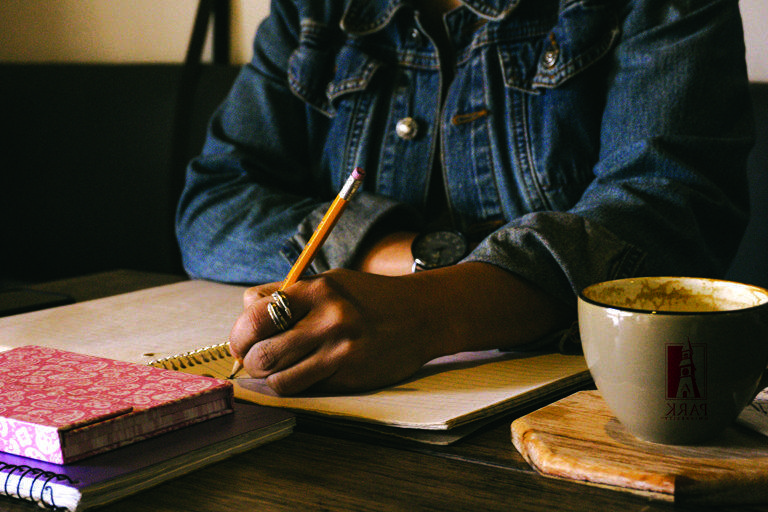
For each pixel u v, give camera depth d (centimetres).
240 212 102
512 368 60
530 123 96
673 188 78
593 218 74
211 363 62
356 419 50
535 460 44
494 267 66
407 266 85
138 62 197
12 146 199
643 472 40
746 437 45
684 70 83
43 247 198
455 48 104
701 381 41
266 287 61
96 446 43
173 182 175
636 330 41
